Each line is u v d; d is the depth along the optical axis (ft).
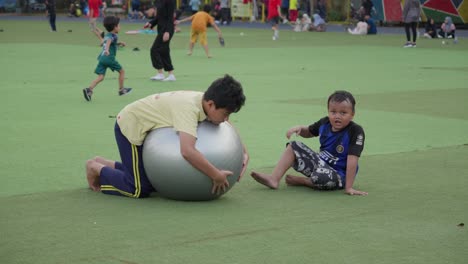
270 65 65.05
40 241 16.92
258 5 162.40
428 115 37.47
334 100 21.65
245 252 16.20
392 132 32.55
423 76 56.95
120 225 18.20
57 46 82.74
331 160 22.15
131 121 20.40
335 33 123.24
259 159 26.78
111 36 41.98
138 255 15.96
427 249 16.55
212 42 95.91
